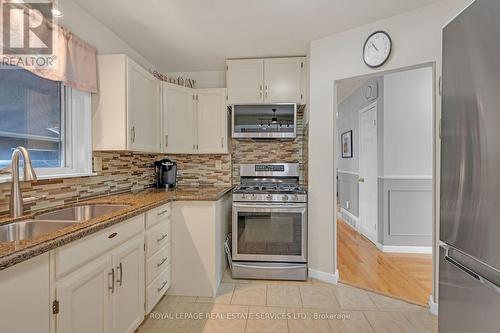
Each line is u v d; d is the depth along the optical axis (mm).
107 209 1904
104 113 2055
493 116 999
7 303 867
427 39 1967
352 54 2338
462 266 1186
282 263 2568
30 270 946
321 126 2535
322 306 2113
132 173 2693
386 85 3357
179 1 1898
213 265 2242
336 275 2494
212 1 1900
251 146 3279
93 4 1928
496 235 989
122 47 2506
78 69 1861
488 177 1026
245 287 2422
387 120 3355
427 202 3303
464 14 1157
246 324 1881
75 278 1150
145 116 2369
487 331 1059
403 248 3344
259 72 2932
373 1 1912
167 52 2783
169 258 2211
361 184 4195
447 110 1295
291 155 3227
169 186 2949
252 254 2582
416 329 1831
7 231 1321
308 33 2402
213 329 1824
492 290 1020
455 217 1230
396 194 3348
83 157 2033
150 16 2094
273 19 2156
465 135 1158
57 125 1891
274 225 2572
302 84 2893
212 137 3008
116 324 1454
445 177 1313
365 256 3213
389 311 2047
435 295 2014
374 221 3717
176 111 2842
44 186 1701
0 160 1521
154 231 1924
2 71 1529
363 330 1819
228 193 2924
